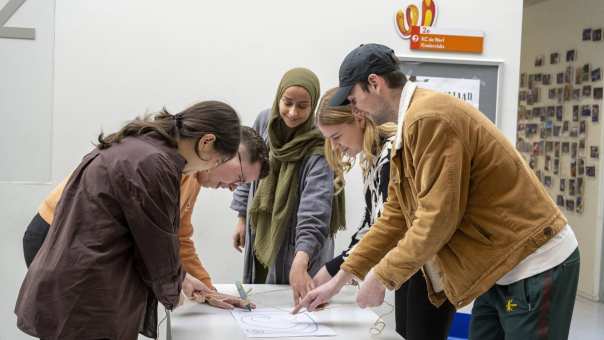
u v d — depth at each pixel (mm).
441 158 1576
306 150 2471
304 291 2164
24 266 3244
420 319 2059
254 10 3391
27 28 3170
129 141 1680
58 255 1604
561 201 6129
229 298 2160
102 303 1596
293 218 2496
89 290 1583
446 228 1598
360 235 2211
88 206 1602
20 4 3156
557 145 6211
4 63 3162
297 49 3451
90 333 1593
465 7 3611
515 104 3701
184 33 3326
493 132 1633
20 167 3211
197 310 2080
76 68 3230
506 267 1638
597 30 5590
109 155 1638
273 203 2520
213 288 2334
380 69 1733
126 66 3277
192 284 2178
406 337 2141
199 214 3432
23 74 3186
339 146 2158
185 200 2195
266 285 2477
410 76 3582
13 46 3166
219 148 1779
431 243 1606
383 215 1936
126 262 1668
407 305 2105
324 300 1945
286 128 2551
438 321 2057
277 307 2148
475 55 3641
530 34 6738
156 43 3301
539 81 6566
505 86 3686
